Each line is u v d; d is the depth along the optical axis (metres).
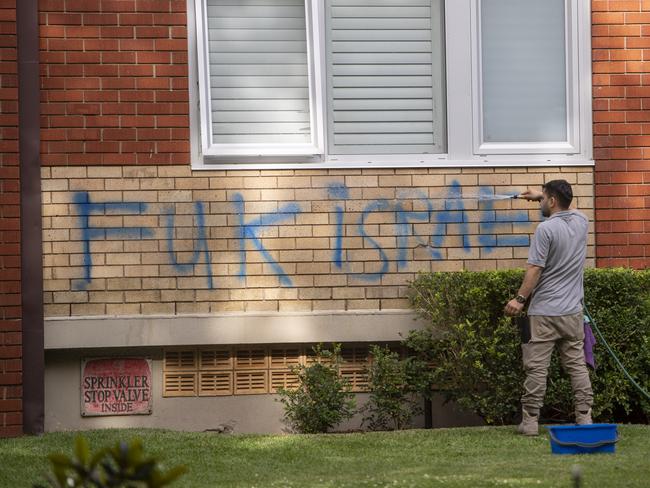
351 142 13.98
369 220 13.79
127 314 13.43
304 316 13.58
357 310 13.70
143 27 13.55
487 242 13.93
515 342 12.77
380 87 14.02
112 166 13.48
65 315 13.35
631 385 13.01
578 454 10.75
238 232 13.61
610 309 13.01
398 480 9.41
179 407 13.61
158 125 13.54
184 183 13.56
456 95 14.01
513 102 14.19
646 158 14.09
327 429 13.54
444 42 14.10
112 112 13.48
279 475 9.94
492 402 12.88
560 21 14.16
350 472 10.04
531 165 14.01
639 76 14.14
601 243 14.05
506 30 14.19
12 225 13.19
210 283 13.55
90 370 13.52
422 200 13.88
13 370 13.12
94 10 13.48
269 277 13.63
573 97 14.14
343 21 14.02
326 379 13.16
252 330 13.53
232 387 13.66
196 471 10.17
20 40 13.27
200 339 13.45
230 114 13.81
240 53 13.87
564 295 11.85
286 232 13.67
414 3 14.11
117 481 4.53
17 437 12.78
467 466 10.17
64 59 13.42
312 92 13.84
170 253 13.53
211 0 13.84
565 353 12.02
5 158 13.21
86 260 13.41
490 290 12.96
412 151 14.03
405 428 13.61
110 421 13.54
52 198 13.38
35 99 13.27
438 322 13.13
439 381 13.21
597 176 14.05
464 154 13.98
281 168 13.67
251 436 12.28
